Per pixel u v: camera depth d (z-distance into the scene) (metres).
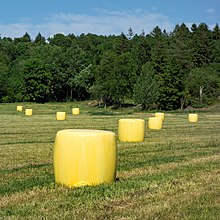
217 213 7.56
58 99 110.81
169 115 53.97
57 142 9.63
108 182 9.72
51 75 106.81
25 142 19.41
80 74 110.50
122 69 86.19
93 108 81.69
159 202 8.23
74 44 140.38
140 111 69.56
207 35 120.88
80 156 9.37
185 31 139.88
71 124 32.59
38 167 12.27
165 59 90.56
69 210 7.60
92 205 7.93
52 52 112.06
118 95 85.25
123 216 7.31
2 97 101.31
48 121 36.56
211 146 17.95
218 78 91.56
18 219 7.06
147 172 11.39
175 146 17.84
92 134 9.45
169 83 78.44
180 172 11.37
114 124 32.81
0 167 12.28
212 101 83.50
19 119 39.62
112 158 9.75
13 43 161.62
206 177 10.67
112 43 145.25
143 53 112.31
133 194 8.80
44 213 7.41
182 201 8.32
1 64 114.44
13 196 8.59
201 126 31.66
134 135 20.05
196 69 98.12
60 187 9.36
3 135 23.08
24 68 105.19
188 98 81.25
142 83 75.88
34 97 104.06
